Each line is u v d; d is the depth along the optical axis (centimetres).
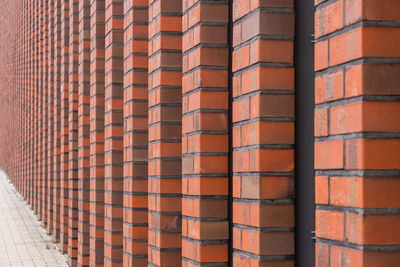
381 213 279
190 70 484
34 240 1441
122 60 766
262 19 389
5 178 3139
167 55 559
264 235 387
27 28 2161
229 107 463
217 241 462
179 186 561
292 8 392
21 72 2405
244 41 409
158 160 564
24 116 2277
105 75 803
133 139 661
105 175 798
